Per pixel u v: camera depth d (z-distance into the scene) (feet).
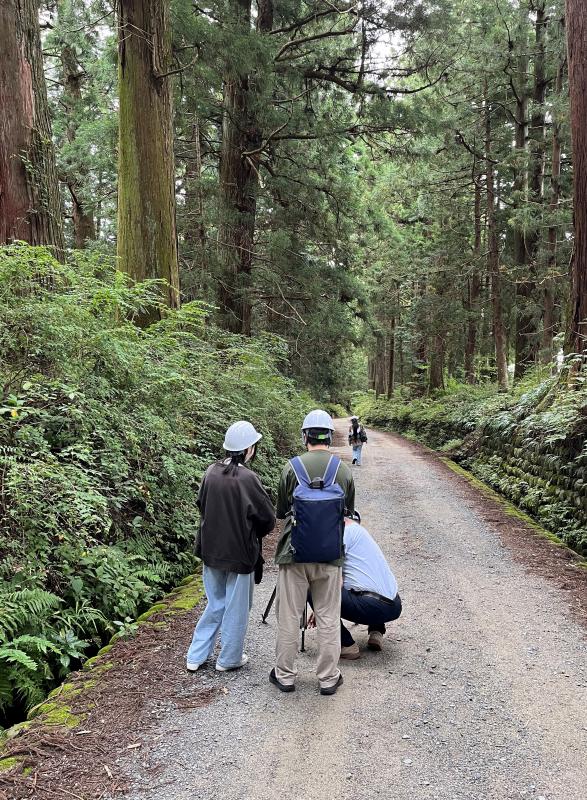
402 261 97.14
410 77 57.06
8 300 18.53
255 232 63.41
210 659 14.23
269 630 16.12
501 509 33.27
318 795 9.29
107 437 18.40
